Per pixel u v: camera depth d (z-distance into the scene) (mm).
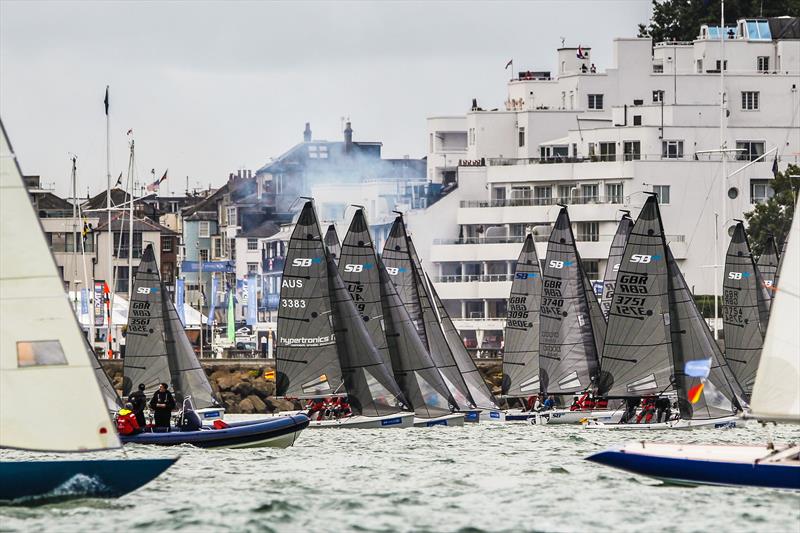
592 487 179500
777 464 168125
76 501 158750
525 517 156000
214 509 158500
